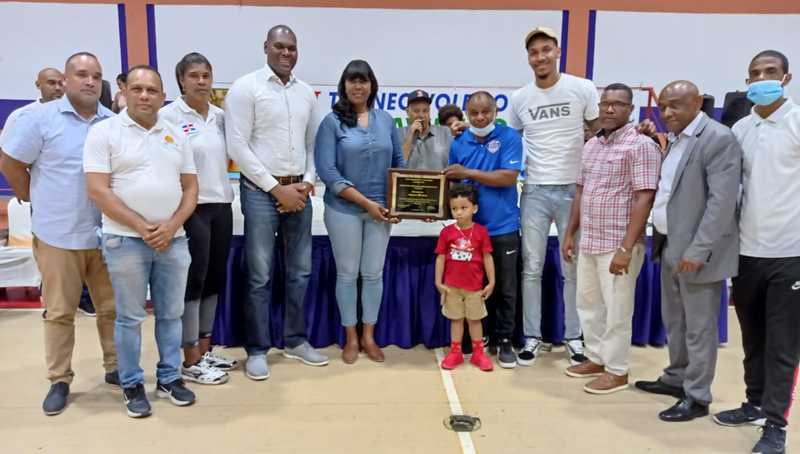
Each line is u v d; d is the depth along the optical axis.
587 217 2.53
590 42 4.26
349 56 4.22
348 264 2.81
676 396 2.53
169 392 2.42
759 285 2.05
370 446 2.10
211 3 4.11
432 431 2.22
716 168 2.05
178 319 2.40
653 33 4.26
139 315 2.24
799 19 4.25
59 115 2.17
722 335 3.22
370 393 2.56
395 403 2.46
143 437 2.14
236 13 4.13
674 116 2.14
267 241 2.67
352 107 2.70
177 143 2.20
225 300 3.05
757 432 2.22
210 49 4.17
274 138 2.58
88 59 2.16
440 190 2.75
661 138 2.74
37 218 2.22
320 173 2.70
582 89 2.74
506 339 2.91
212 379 2.62
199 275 2.53
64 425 2.23
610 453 2.07
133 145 2.09
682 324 2.43
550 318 3.15
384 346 3.16
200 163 2.45
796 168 1.92
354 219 2.75
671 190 2.20
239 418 2.30
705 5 4.23
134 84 2.04
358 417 2.33
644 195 2.34
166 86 4.21
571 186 2.81
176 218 2.17
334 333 3.16
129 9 4.10
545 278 3.13
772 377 2.02
